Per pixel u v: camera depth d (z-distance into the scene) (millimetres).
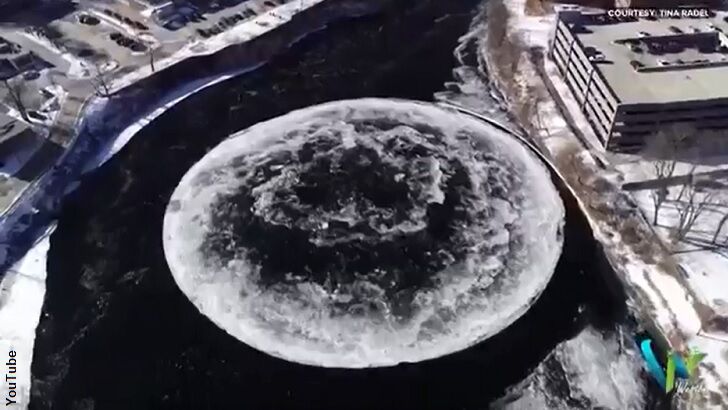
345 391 107375
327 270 124125
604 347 113188
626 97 139250
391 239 128500
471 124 152500
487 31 183375
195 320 116375
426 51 177000
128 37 167750
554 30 170750
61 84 153500
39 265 123875
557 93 160125
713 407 103875
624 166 140875
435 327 116188
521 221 132625
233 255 126625
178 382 108000
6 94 149500
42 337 113188
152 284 121625
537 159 144875
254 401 106062
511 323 116438
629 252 126375
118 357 110938
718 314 113625
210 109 156625
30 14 173125
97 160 142875
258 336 114438
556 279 123062
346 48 176875
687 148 141250
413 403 106000
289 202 134250
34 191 132875
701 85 143250
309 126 150500
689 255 124188
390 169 140250
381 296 120688
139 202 135500
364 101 158750
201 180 139625
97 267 124000
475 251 127500
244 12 179000
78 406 104812
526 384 108312
